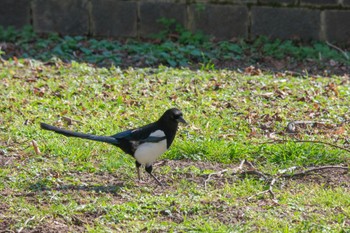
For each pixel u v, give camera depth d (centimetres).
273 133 1268
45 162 1124
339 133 1270
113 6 1906
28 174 1073
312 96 1476
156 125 1018
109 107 1378
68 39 1858
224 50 1820
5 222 906
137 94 1460
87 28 1920
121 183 1055
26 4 1916
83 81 1532
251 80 1584
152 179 1076
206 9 1891
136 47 1817
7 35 1891
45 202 976
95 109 1359
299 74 1673
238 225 902
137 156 1017
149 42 1891
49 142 1187
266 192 1016
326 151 1171
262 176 1078
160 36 1895
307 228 891
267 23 1894
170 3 1897
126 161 1134
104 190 1023
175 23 1908
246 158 1159
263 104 1424
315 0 1877
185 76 1598
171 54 1769
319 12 1883
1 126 1256
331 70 1731
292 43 1891
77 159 1137
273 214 940
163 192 1023
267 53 1820
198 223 908
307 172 1095
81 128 1258
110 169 1102
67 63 1689
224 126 1295
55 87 1471
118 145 1016
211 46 1838
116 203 973
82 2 1909
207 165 1141
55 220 919
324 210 955
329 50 1838
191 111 1359
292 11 1884
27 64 1659
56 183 1041
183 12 1902
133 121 1305
